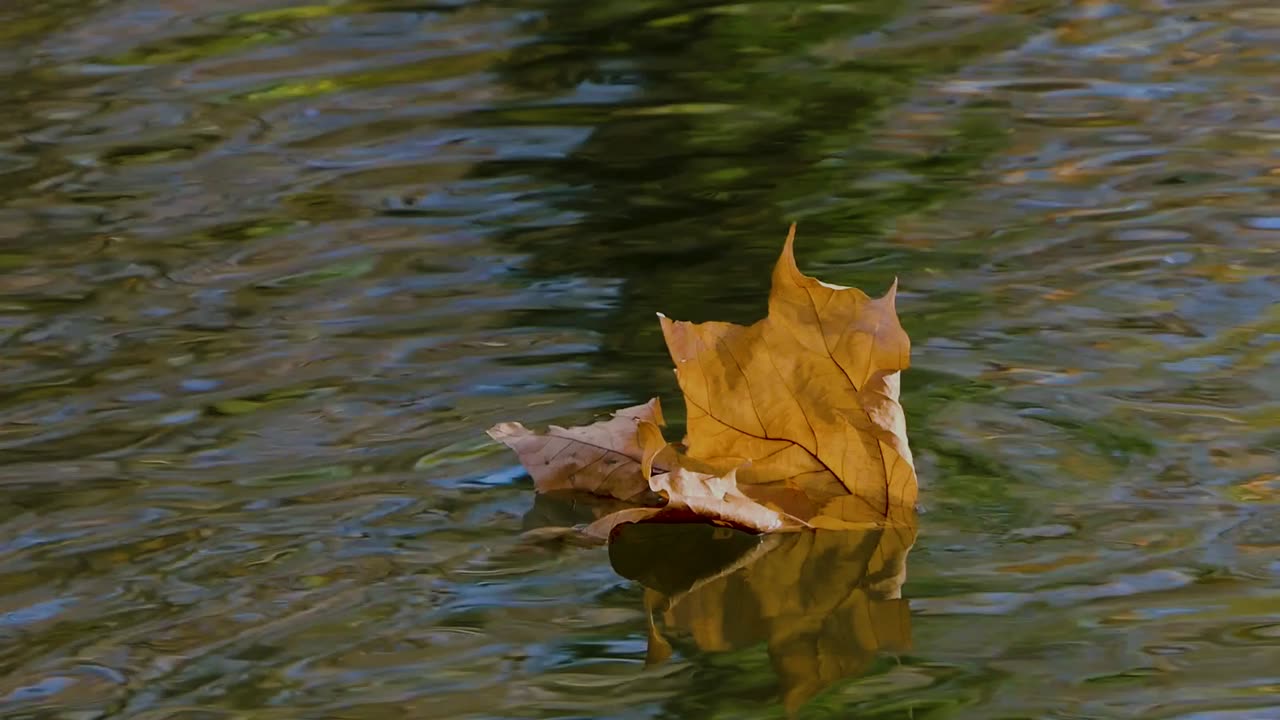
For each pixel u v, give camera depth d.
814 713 3.11
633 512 3.99
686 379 4.16
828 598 3.64
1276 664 3.23
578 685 3.26
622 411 4.47
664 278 6.02
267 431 4.71
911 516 4.03
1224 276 5.75
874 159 7.48
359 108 8.69
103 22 10.62
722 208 6.89
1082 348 5.09
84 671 3.38
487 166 7.66
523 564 3.86
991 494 4.09
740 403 4.18
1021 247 6.21
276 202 7.24
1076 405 4.62
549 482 4.28
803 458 4.20
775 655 3.38
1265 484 4.05
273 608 3.63
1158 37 9.37
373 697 3.23
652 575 3.80
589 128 8.21
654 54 9.53
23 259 6.59
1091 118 7.94
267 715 3.17
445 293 5.96
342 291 6.04
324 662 3.38
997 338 5.21
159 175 7.69
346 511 4.14
